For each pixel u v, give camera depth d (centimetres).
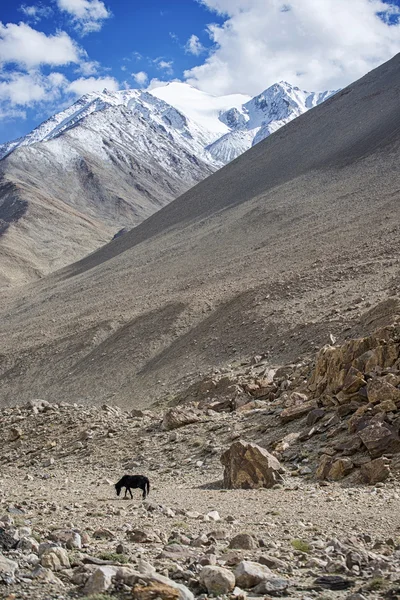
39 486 1895
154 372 5075
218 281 7212
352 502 1362
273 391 2791
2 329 9288
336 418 2052
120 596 660
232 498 1521
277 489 1633
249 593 716
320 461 1778
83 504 1410
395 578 748
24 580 716
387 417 1869
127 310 7194
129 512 1284
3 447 2812
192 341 5272
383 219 7250
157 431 2556
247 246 8688
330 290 5097
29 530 949
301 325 4272
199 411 2700
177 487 1820
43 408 3175
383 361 2208
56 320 8281
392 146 10250
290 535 1043
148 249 11169
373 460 1631
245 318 5172
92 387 5431
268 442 2111
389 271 5122
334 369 2342
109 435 2616
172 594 647
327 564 823
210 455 2148
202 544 963
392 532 1041
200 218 11825
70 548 912
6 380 6544
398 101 12025
